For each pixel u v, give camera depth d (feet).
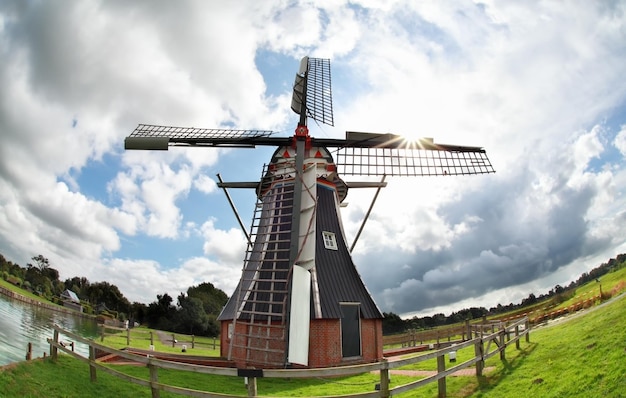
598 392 30.66
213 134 77.87
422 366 60.64
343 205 85.51
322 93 86.89
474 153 84.33
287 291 61.67
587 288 91.86
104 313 268.00
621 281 68.08
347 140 76.89
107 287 332.39
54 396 34.91
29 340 75.66
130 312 319.68
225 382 53.57
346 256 72.79
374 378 54.54
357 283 70.85
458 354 66.44
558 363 39.68
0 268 263.49
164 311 261.85
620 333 39.63
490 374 42.98
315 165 72.54
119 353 38.68
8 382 33.55
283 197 72.28
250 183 78.74
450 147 81.82
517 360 45.39
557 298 107.04
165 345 111.14
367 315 67.92
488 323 69.67
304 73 86.38
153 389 35.83
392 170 78.38
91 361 41.45
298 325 58.90
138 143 74.23
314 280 65.21
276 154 76.64
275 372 31.58
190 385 48.37
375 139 78.07
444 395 38.75
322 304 63.72
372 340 68.54
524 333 53.52
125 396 39.99
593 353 38.27
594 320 50.11
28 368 38.40
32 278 290.56
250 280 67.31
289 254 65.05
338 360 62.69
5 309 134.00
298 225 66.44
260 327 63.67
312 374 31.35
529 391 35.58
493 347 59.52
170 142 74.74
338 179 77.15
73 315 198.70
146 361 36.55
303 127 75.82
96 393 38.65
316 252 68.85
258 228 72.49
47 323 121.80
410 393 42.39
